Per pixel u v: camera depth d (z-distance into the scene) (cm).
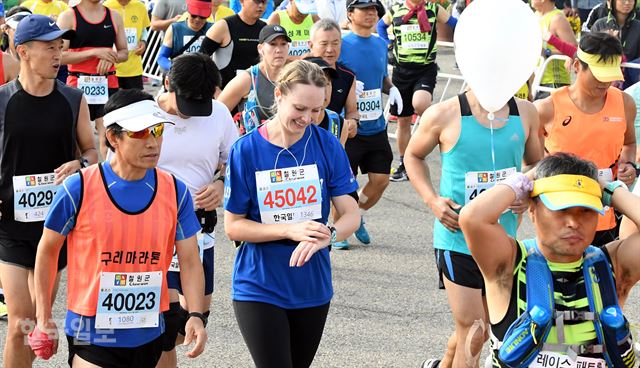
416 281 841
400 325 734
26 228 575
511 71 558
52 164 582
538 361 368
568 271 368
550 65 1258
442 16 1198
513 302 371
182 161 563
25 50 564
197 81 542
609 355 364
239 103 735
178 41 1148
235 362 657
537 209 369
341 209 514
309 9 1054
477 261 378
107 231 443
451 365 597
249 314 500
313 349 518
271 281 500
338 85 822
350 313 756
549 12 1282
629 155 677
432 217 1066
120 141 437
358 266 882
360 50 925
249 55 1002
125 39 1106
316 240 479
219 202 571
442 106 583
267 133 507
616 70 621
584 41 629
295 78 480
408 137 1225
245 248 508
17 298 565
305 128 507
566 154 372
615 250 379
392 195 1161
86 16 1068
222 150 579
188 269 468
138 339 455
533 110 591
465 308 557
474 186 577
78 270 450
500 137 574
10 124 571
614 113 645
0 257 575
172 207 455
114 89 1141
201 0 1122
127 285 450
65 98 584
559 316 363
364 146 934
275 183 504
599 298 365
